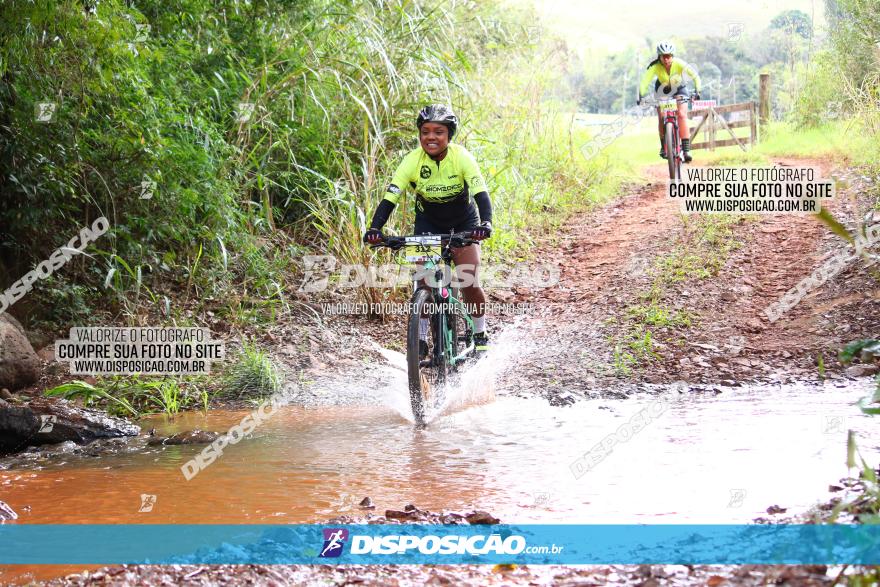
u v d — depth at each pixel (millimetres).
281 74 10461
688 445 4820
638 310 8367
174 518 3789
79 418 5547
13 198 7465
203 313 8195
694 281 9023
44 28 7027
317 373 7371
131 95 7988
